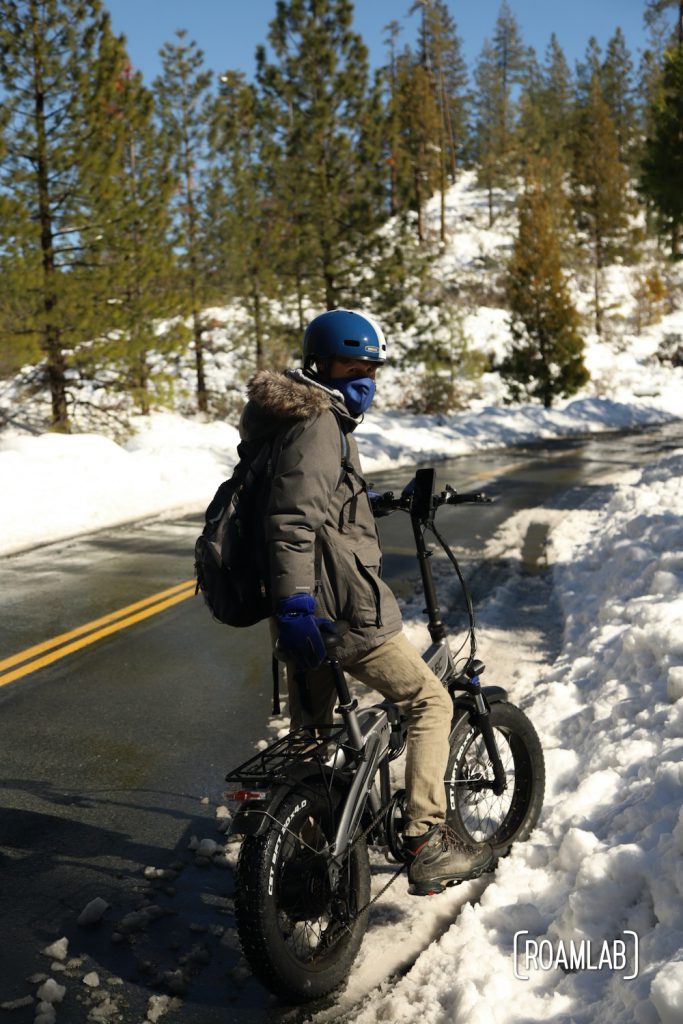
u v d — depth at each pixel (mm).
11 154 20031
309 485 2615
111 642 6777
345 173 30031
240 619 2809
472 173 95438
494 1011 2602
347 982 2965
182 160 30531
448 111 93750
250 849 2670
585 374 36750
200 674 6055
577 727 4699
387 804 3090
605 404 34500
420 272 32000
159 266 22953
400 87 62000
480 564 9242
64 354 21891
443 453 22484
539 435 28156
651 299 60594
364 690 5586
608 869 3012
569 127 89562
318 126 29234
